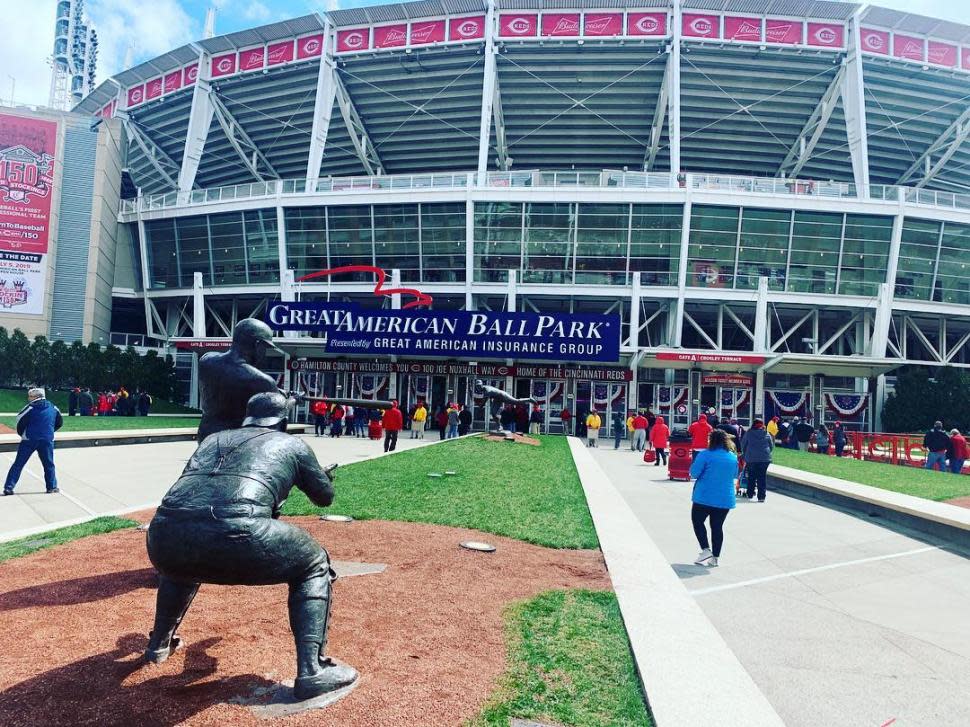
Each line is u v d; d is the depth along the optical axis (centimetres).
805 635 557
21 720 305
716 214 3944
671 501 1309
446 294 4197
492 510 976
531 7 4362
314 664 337
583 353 3312
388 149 5269
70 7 10144
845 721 396
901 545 941
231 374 595
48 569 585
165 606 373
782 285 4047
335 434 3012
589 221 4019
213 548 309
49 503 1005
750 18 4297
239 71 4819
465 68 4575
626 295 4019
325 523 851
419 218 4172
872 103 4609
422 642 436
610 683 390
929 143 4878
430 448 2003
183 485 331
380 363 3759
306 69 4716
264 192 4428
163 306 5088
